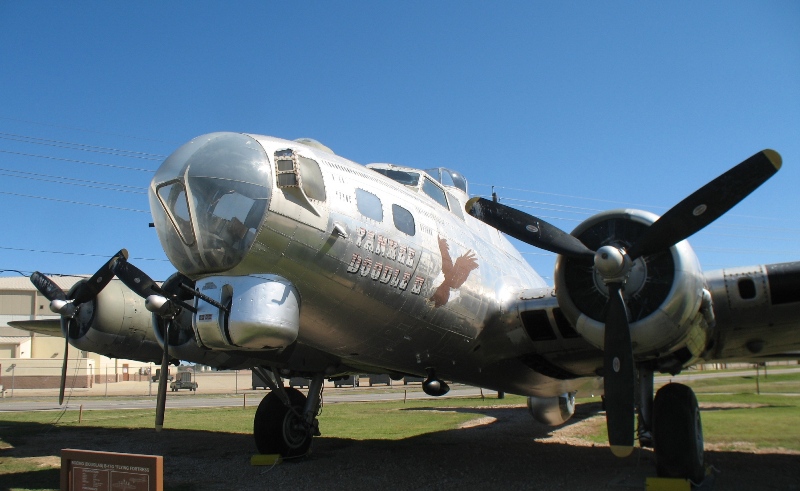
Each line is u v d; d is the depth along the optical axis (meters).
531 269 10.06
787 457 7.96
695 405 6.14
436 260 6.51
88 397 26.27
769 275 5.90
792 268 5.88
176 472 7.18
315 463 7.67
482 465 7.49
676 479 5.88
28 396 27.59
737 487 6.06
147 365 45.59
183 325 7.35
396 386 38.91
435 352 7.03
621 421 5.36
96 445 9.66
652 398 6.44
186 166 5.45
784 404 17.30
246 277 5.34
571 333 7.10
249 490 6.13
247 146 5.51
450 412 16.23
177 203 5.46
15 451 9.09
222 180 5.31
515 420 13.80
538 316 7.11
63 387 8.27
